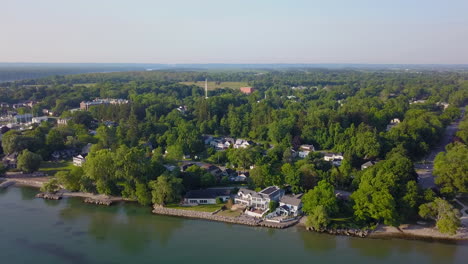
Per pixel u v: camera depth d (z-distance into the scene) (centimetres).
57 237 12662
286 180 15550
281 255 11494
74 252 11688
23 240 12419
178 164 19838
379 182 13362
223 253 11606
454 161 14862
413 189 13175
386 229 12875
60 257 11394
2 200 15962
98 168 15650
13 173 19275
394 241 12162
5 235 12744
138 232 13050
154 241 12412
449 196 14300
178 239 12525
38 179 18525
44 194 16388
